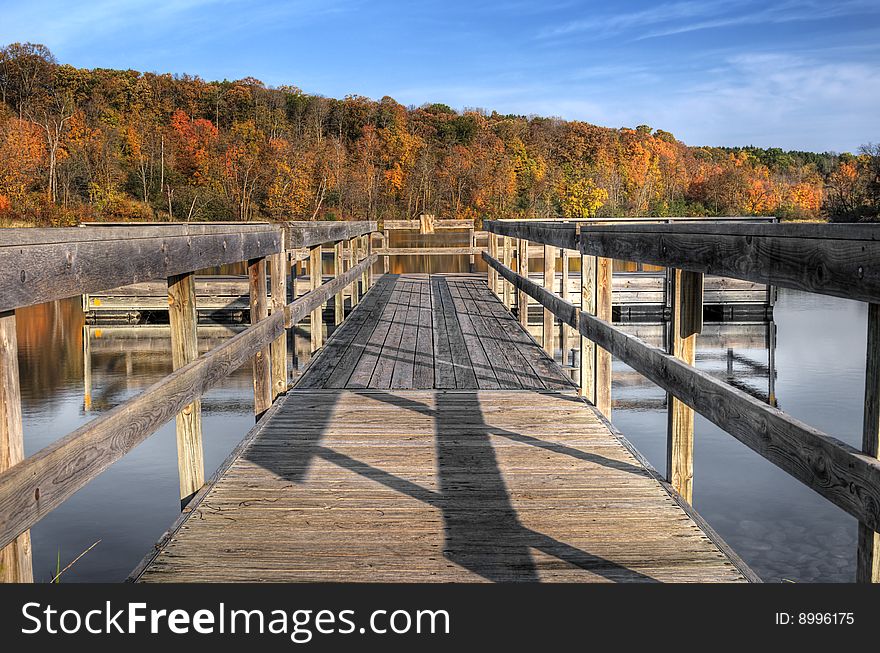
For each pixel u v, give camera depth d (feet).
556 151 258.57
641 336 35.40
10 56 208.95
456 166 214.07
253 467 11.09
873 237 4.94
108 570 10.80
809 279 5.87
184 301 9.96
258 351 13.06
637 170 260.01
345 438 12.67
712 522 12.42
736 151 363.97
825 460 5.56
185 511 9.30
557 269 50.78
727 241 7.55
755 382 24.54
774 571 10.46
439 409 14.71
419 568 7.75
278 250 15.58
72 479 6.03
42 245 5.93
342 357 20.26
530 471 10.89
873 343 5.10
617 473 10.79
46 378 26.27
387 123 238.68
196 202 169.68
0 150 146.92
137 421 7.48
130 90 224.53
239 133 208.64
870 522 4.91
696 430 18.67
